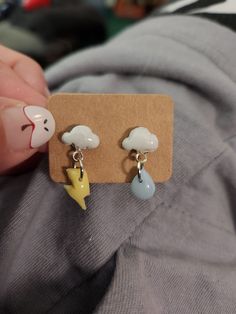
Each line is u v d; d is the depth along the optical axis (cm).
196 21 15
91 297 11
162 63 13
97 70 15
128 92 13
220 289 12
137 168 11
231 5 16
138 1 59
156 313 10
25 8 39
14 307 12
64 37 38
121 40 17
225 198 13
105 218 11
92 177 11
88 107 11
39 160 13
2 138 10
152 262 11
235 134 13
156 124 11
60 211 12
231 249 13
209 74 13
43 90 15
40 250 11
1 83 13
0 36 33
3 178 13
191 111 13
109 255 11
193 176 12
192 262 12
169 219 12
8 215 12
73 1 43
